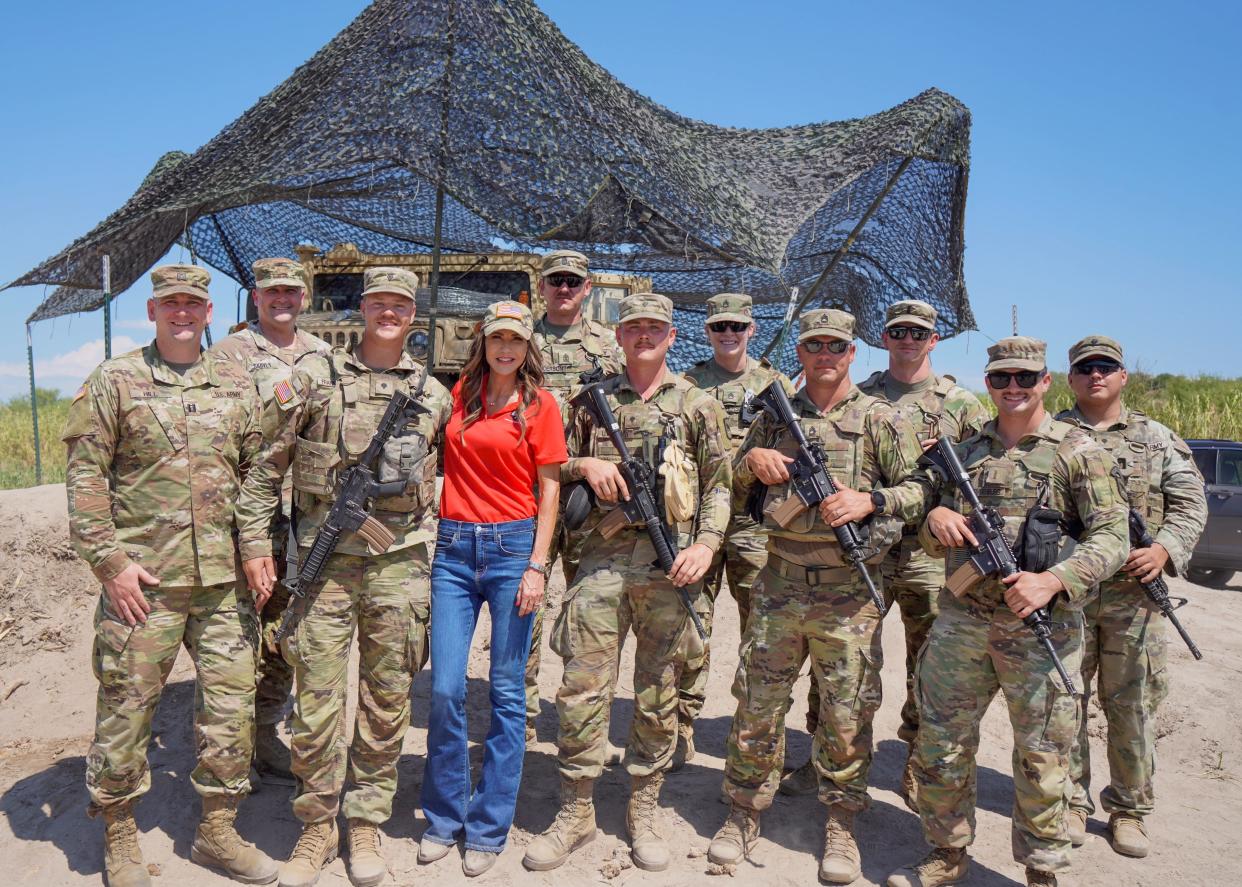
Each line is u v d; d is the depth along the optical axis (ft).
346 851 12.16
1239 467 32.24
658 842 12.34
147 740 11.38
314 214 29.89
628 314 12.34
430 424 11.94
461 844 12.44
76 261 22.95
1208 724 17.66
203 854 11.75
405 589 11.73
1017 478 11.47
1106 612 13.15
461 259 26.11
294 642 11.48
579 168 20.80
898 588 14.69
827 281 32.76
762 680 12.34
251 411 12.00
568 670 12.16
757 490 12.68
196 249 28.96
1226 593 28.30
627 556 12.28
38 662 18.52
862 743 12.02
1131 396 67.26
